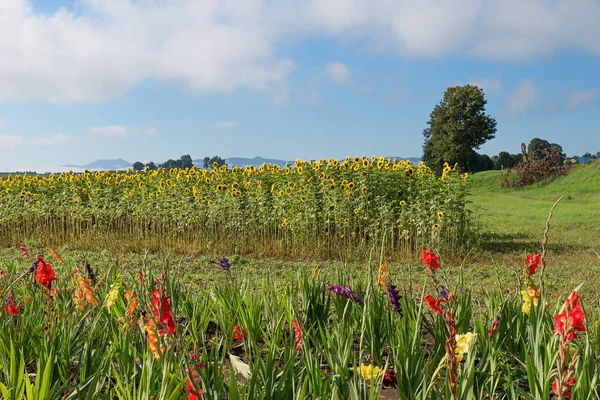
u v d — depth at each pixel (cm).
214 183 1534
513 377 314
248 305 420
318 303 428
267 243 1269
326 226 1234
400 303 372
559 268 962
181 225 1373
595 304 558
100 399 271
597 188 3438
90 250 1272
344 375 270
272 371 268
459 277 364
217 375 254
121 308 395
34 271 391
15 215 1538
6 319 369
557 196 3416
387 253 1135
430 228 1180
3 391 247
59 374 310
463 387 247
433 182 1249
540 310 315
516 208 2730
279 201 1291
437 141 6081
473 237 1283
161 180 1546
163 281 221
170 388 244
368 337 363
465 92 5922
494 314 386
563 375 192
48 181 1786
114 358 344
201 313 431
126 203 1512
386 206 1202
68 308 381
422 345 401
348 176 1327
